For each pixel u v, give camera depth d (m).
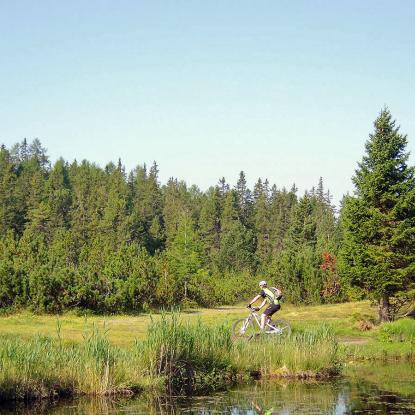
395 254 27.64
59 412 11.15
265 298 18.02
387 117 29.23
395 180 28.92
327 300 43.25
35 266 36.44
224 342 15.54
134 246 47.78
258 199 126.50
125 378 13.13
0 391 11.84
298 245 71.44
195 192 173.75
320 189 136.88
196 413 11.16
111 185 122.50
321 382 14.73
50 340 15.75
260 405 11.90
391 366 17.67
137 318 30.84
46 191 108.81
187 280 46.81
